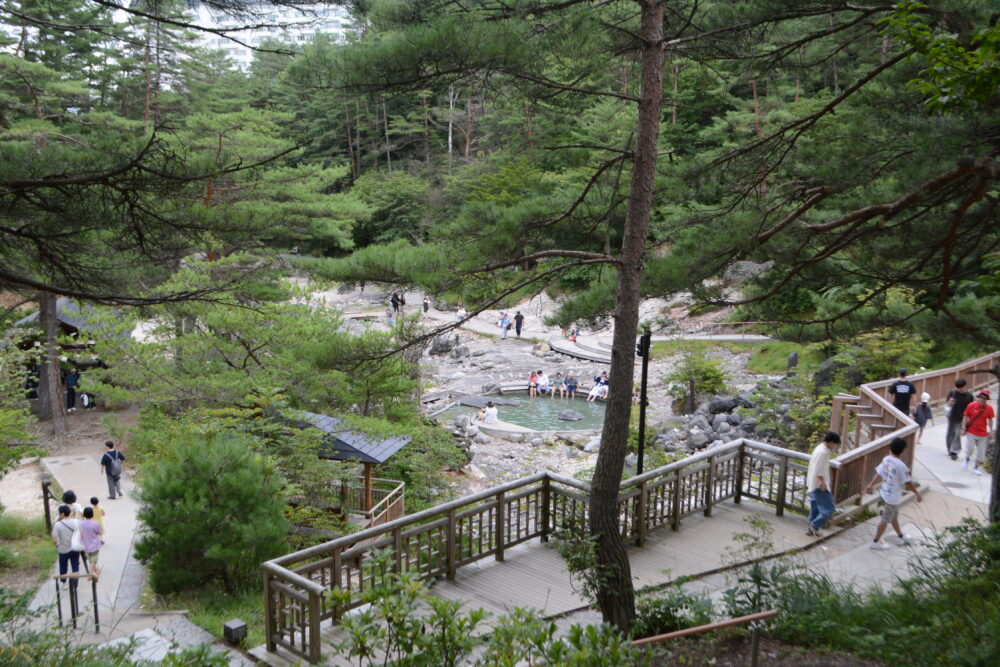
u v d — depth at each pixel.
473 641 4.63
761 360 33.19
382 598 4.91
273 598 7.62
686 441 24.14
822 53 9.77
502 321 46.28
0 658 6.34
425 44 6.72
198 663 5.20
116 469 18.52
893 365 21.31
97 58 37.44
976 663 5.45
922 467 14.12
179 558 12.23
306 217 29.20
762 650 6.68
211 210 6.53
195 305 15.74
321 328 19.75
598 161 9.42
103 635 9.93
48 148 5.84
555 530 10.15
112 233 6.45
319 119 65.62
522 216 8.19
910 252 8.94
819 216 9.33
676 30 8.80
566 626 7.89
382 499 18.47
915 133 7.39
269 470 13.58
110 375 20.11
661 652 6.83
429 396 35.16
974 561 7.59
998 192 8.39
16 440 19.69
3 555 14.27
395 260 8.13
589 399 34.97
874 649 6.26
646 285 8.21
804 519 11.09
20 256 6.59
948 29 7.75
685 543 10.26
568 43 7.25
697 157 9.81
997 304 8.93
